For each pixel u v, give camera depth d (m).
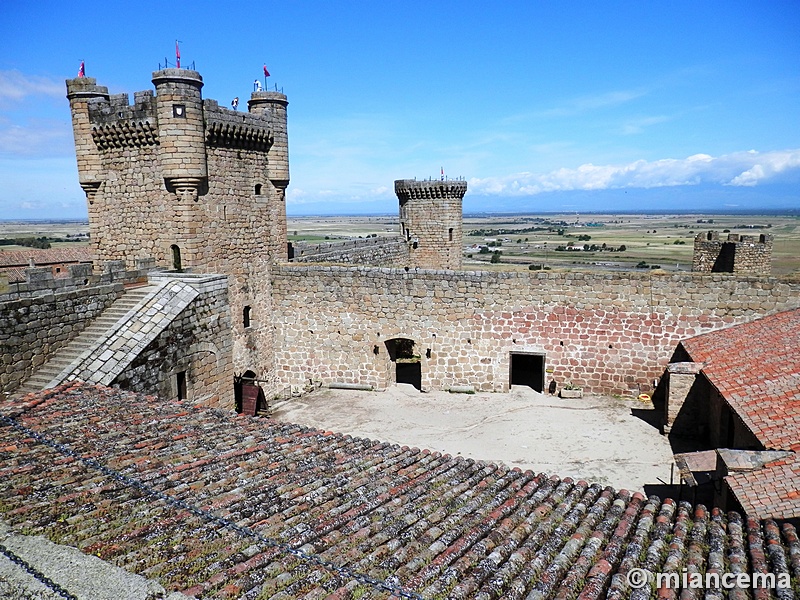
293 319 29.73
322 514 8.72
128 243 25.67
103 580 6.34
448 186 45.09
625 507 9.68
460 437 22.80
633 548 8.05
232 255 26.88
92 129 24.94
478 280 26.88
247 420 13.91
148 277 21.02
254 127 27.00
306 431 13.52
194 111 23.59
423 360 28.22
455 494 9.99
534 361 32.56
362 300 28.50
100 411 13.47
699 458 15.53
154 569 6.68
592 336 26.17
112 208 25.70
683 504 9.70
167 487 9.25
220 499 8.94
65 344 17.77
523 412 25.16
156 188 24.44
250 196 27.72
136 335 17.56
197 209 24.58
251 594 6.33
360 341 28.89
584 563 7.63
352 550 7.59
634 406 25.28
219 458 10.86
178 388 19.08
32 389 16.16
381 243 41.69
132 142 24.36
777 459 12.63
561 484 10.67
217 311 20.59
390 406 26.81
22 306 16.39
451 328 27.62
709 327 24.44
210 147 25.02
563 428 23.17
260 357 29.27
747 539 8.39
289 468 10.67
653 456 20.39
